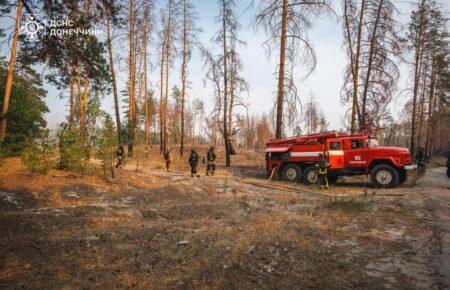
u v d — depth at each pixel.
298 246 5.54
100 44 6.92
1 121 14.70
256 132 70.25
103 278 4.14
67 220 6.92
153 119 54.38
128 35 22.72
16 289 3.73
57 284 3.91
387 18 16.80
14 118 16.95
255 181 15.47
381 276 4.41
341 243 5.83
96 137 12.48
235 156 31.56
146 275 4.27
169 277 4.22
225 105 22.69
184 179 14.38
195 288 3.91
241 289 3.93
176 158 26.59
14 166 12.29
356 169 14.92
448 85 30.66
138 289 3.86
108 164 12.23
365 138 14.89
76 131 12.53
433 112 34.91
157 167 20.09
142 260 4.81
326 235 6.29
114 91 22.72
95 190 10.12
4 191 8.41
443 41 28.12
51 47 5.95
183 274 4.33
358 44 17.69
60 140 12.01
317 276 4.37
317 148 15.51
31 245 5.20
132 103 24.33
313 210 8.77
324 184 13.91
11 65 14.69
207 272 4.41
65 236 5.87
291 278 4.30
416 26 24.86
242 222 7.38
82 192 9.66
